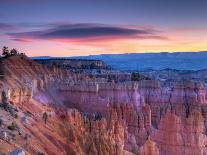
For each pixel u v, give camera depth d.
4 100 93.69
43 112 110.62
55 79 163.12
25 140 76.50
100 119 130.12
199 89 168.38
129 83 168.88
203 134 147.50
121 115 152.50
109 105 152.38
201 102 165.00
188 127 144.50
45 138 90.38
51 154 84.44
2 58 150.00
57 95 151.25
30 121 93.75
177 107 161.50
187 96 165.88
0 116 81.62
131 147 131.62
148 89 171.50
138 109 158.88
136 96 162.25
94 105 153.38
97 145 105.88
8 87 110.19
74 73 189.75
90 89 156.25
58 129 103.56
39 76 151.50
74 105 152.25
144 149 128.00
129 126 150.50
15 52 163.12
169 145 143.50
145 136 146.88
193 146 142.12
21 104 105.25
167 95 168.00
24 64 151.75
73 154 94.38
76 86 157.00
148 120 151.75
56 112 120.12
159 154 142.50
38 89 141.00
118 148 111.12
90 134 110.56
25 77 140.25
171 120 145.25
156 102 166.00
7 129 76.31
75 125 114.31
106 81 184.25
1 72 130.50
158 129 148.62
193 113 146.38
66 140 99.38
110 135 117.94
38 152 76.12
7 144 67.12
